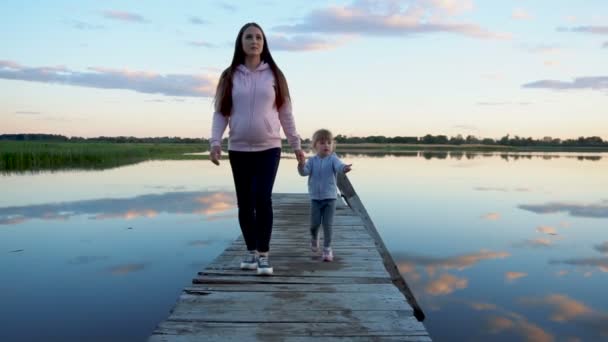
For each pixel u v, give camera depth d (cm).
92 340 391
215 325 296
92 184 1584
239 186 387
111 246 712
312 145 471
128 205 1111
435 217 1012
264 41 374
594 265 631
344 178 814
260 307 328
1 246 707
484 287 539
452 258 666
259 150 374
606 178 2045
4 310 456
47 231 814
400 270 606
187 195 1302
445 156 4981
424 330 292
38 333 403
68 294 501
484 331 417
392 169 2541
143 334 404
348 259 466
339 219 714
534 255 685
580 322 439
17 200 1180
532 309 468
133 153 3825
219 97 371
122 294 504
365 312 320
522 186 1675
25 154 2466
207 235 796
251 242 411
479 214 1051
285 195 1039
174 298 493
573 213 1071
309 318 309
